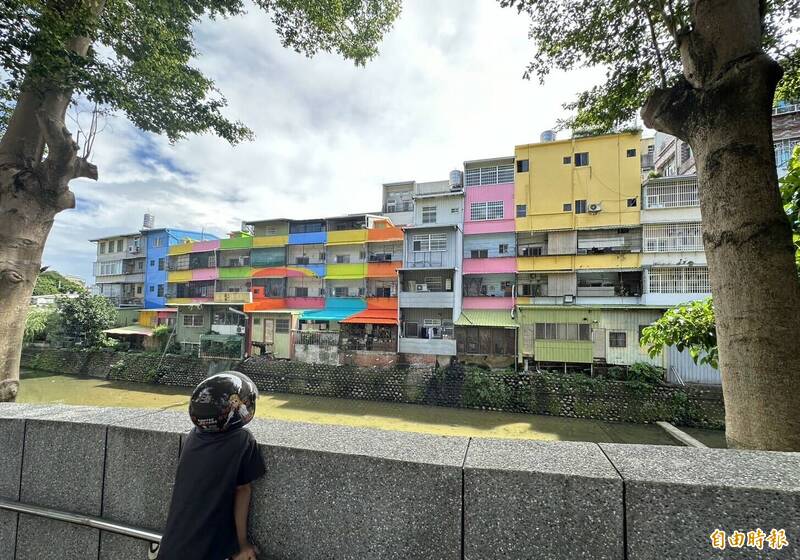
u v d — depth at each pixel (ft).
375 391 59.21
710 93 9.32
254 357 71.26
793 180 11.94
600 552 4.01
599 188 65.87
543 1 18.75
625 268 62.28
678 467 4.33
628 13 17.85
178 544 4.30
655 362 51.88
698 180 9.93
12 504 6.46
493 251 72.59
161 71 26.96
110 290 116.67
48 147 18.07
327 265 84.33
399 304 70.13
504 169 74.33
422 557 4.50
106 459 6.05
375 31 31.53
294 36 30.35
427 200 78.89
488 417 49.67
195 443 4.82
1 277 16.70
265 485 5.17
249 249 93.40
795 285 8.00
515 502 4.28
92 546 5.96
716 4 9.51
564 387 50.16
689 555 3.79
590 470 4.29
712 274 9.34
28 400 59.82
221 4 27.68
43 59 15.55
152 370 71.92
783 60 16.53
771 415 7.69
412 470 4.62
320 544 4.89
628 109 21.66
